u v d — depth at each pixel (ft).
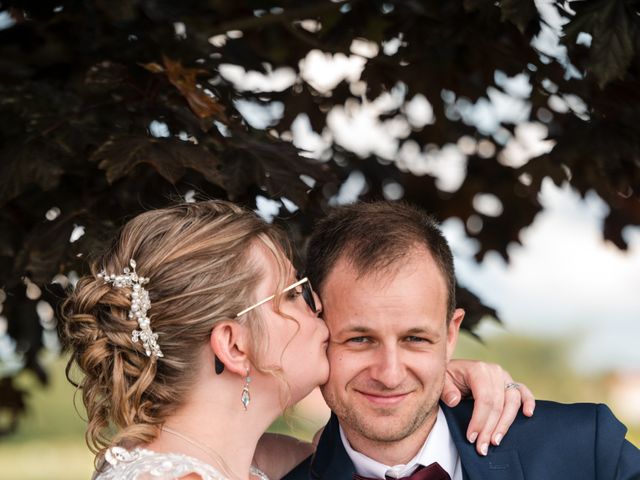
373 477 8.94
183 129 10.16
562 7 9.41
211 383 8.20
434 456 8.94
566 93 11.03
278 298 8.30
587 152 10.61
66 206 9.93
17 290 12.23
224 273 8.17
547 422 9.05
